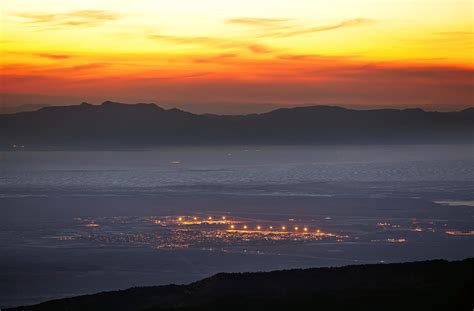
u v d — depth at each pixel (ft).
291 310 167.32
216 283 191.83
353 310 164.96
